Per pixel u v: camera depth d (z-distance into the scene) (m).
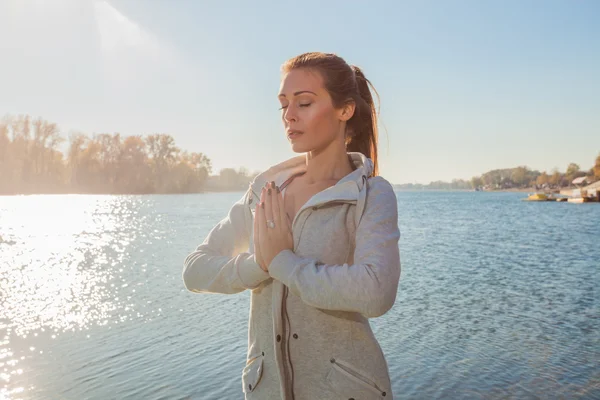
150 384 6.09
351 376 1.14
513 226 36.91
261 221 1.12
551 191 188.25
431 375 6.57
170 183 134.12
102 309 10.30
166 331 8.52
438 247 23.16
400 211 61.03
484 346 7.85
